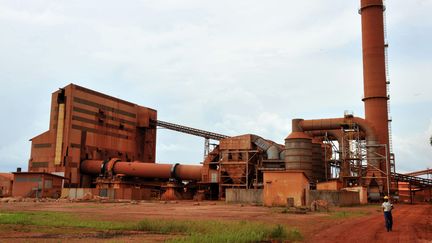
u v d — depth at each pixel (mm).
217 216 39281
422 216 41531
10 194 105062
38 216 36781
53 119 108500
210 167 94375
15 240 20750
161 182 106500
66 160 103500
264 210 50031
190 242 18828
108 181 98875
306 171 83938
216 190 94312
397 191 91062
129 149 124875
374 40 98438
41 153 108062
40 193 92062
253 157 90500
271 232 22688
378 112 95250
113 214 41719
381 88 96188
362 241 20766
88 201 78812
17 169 108312
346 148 87438
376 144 86375
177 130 122625
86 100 111000
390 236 22969
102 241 20219
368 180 85062
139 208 54781
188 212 45781
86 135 109875
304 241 20859
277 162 88750
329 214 43781
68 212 44812
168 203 72062
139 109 130125
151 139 134375
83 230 25953
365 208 59000
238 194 71500
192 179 98625
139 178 105625
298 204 60781
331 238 22094
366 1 100625
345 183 84875
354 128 87312
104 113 116312
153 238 21578
